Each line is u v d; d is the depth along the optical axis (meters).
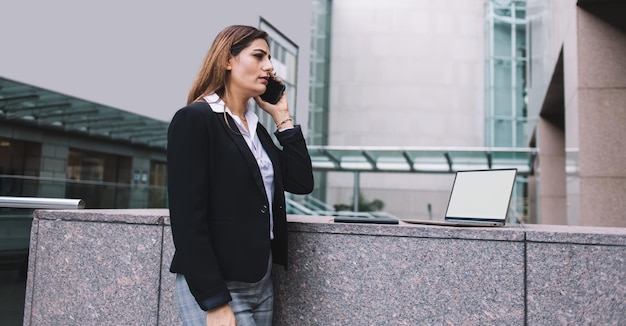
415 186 27.77
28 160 19.39
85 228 2.70
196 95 2.03
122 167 23.97
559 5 8.11
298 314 2.40
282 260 2.09
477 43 29.38
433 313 2.24
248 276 1.83
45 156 19.67
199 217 1.72
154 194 12.81
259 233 1.87
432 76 29.06
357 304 2.32
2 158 18.53
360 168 20.11
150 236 2.60
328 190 28.03
